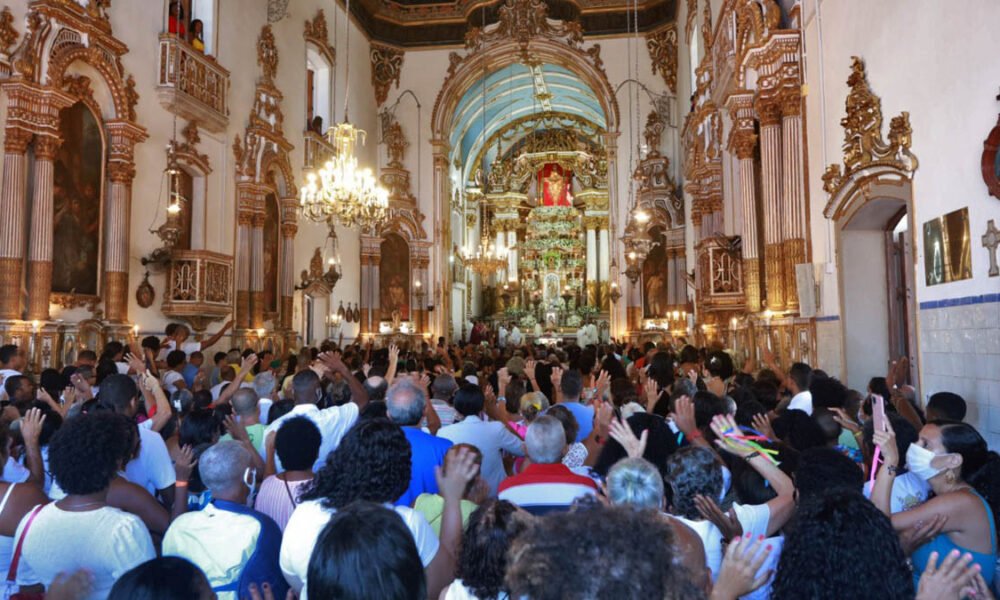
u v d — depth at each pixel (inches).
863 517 79.5
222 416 197.2
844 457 118.4
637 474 106.9
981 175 217.2
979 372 221.3
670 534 60.8
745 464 135.6
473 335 1171.9
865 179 294.4
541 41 954.7
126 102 472.7
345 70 880.3
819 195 357.4
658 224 898.7
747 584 81.0
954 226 234.7
